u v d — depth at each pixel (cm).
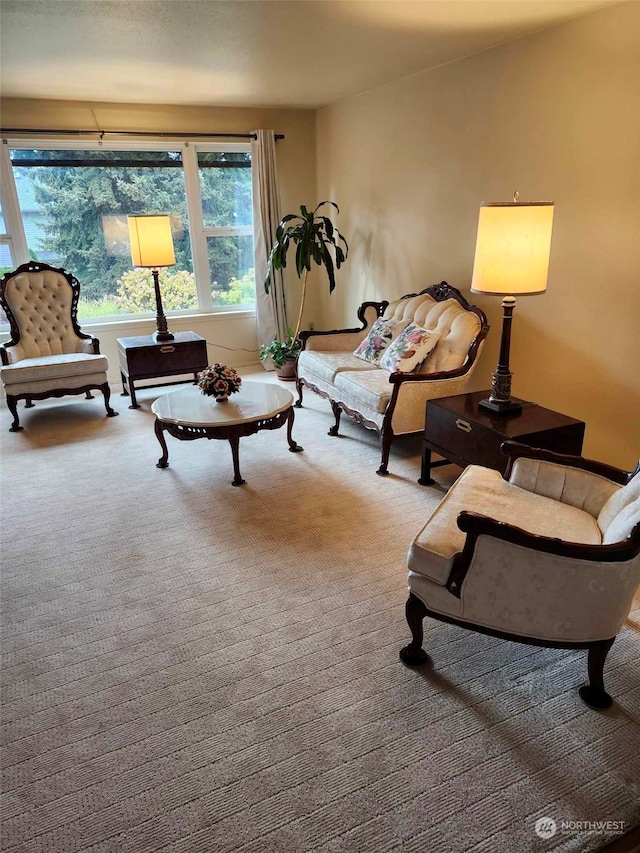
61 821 143
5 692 183
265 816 143
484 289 260
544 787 149
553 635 171
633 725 167
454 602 178
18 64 349
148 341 474
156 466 353
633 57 259
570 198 302
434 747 161
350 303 541
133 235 445
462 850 134
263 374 556
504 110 332
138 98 461
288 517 288
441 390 331
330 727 168
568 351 318
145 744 164
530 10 269
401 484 323
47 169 471
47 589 235
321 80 412
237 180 539
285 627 210
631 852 133
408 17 278
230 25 284
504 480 224
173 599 227
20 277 446
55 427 425
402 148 426
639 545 156
